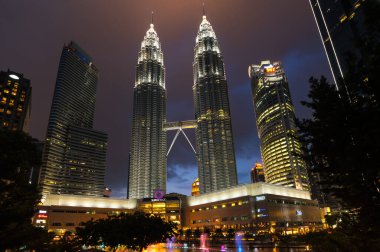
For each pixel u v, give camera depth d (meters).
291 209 155.88
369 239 19.91
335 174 17.45
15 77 154.75
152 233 37.97
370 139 13.36
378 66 13.23
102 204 181.50
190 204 190.62
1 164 22.33
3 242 23.64
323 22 119.81
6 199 24.67
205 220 169.88
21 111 150.12
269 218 136.62
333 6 113.50
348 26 101.81
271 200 144.62
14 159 23.03
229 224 152.12
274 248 82.06
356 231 20.92
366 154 14.27
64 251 39.31
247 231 137.88
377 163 14.02
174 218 183.25
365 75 14.45
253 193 152.25
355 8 97.88
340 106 14.79
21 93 153.75
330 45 112.94
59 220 159.38
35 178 177.88
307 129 17.55
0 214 22.45
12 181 24.11
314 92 16.80
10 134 24.23
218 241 121.56
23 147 24.62
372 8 12.79
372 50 13.53
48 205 162.25
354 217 22.55
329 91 16.14
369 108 13.76
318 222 177.62
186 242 140.00
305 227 159.25
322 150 16.62
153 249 99.12
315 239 34.19
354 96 15.03
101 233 37.34
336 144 15.49
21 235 25.00
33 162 25.52
